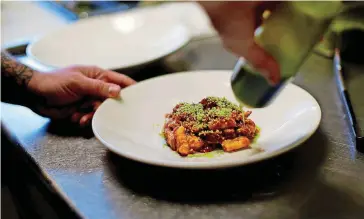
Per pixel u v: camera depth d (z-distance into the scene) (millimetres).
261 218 555
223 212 570
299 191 599
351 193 587
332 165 650
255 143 698
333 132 739
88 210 585
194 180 637
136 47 1196
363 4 953
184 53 1175
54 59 1124
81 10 1757
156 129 774
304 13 476
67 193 625
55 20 1730
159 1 1617
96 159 711
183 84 873
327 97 865
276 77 503
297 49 487
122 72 998
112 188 630
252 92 537
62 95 834
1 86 912
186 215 569
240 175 639
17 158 894
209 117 705
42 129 836
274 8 480
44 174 684
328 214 553
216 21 473
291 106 749
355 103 807
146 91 844
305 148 697
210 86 869
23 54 1277
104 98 825
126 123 768
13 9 1949
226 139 690
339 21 975
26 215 963
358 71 941
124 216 571
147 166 676
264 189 607
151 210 581
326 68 996
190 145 683
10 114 913
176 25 1214
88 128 820
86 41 1222
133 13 1327
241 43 477
